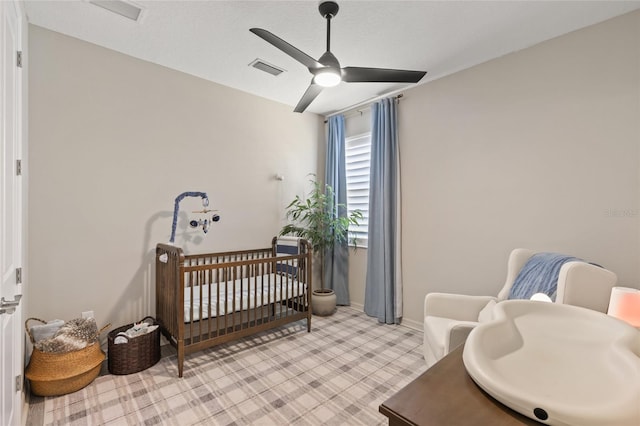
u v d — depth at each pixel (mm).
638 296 1633
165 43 2617
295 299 3525
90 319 2324
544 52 2547
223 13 2205
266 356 2691
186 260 3141
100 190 2674
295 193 4184
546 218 2529
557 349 1006
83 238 2594
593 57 2307
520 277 2172
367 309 3787
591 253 2307
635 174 2131
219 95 3424
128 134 2816
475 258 2973
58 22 2326
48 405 1958
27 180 2205
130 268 2838
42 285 2410
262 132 3822
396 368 2488
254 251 3682
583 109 2352
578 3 2072
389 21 2270
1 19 1329
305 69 3080
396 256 3521
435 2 2064
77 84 2553
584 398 789
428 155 3330
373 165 3732
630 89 2152
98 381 2252
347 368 2484
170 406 1978
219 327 2756
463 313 2404
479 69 2936
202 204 3295
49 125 2430
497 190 2818
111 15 2244
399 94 3580
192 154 3225
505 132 2766
